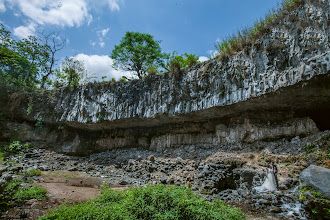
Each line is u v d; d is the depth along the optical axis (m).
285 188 6.96
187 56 18.02
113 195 5.66
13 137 15.16
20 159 12.82
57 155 14.64
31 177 8.77
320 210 4.94
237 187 8.12
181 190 4.89
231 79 10.21
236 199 6.76
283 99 9.20
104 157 14.37
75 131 16.66
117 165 12.45
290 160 8.16
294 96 8.85
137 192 4.77
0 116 15.84
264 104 9.85
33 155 13.81
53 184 8.01
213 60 11.19
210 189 7.49
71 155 15.37
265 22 9.60
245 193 7.09
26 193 6.03
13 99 16.22
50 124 16.48
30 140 15.59
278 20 9.02
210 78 10.98
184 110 11.85
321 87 7.91
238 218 4.39
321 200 4.88
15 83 17.20
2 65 18.14
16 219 4.72
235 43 10.58
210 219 4.00
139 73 18.59
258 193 6.94
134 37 18.08
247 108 10.47
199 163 10.08
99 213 4.26
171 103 12.30
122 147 15.31
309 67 7.59
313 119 9.57
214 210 4.37
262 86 9.00
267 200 6.30
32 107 16.38
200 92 11.38
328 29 7.32
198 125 12.70
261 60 9.24
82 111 15.22
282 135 9.54
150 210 4.17
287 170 7.80
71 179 9.45
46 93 16.78
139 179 10.01
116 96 14.50
